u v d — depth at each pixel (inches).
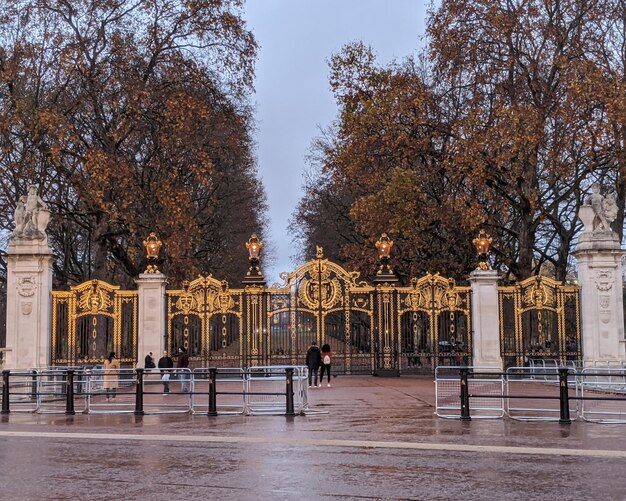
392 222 1520.7
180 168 1626.5
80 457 486.6
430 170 1598.2
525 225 1478.8
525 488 385.7
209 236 2062.0
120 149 1621.6
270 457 478.6
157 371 750.5
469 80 1572.3
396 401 836.6
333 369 1365.7
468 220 1432.1
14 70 1437.0
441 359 1272.1
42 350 1095.6
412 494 373.4
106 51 1585.9
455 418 672.4
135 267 1628.9
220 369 751.7
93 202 1464.1
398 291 1234.0
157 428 634.2
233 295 1221.7
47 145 1494.8
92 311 1152.8
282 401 813.9
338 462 459.2
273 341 1258.6
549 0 1476.4
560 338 1151.0
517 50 1473.9
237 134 1736.0
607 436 565.3
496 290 1189.1
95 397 974.4
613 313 1105.4
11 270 1109.7
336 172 1723.7
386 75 1622.8
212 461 466.6
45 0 1521.9
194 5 1589.6
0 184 1471.5
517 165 1428.4
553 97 1470.2
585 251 1124.5
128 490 387.5
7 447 531.8
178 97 1546.5
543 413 724.0
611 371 959.6
